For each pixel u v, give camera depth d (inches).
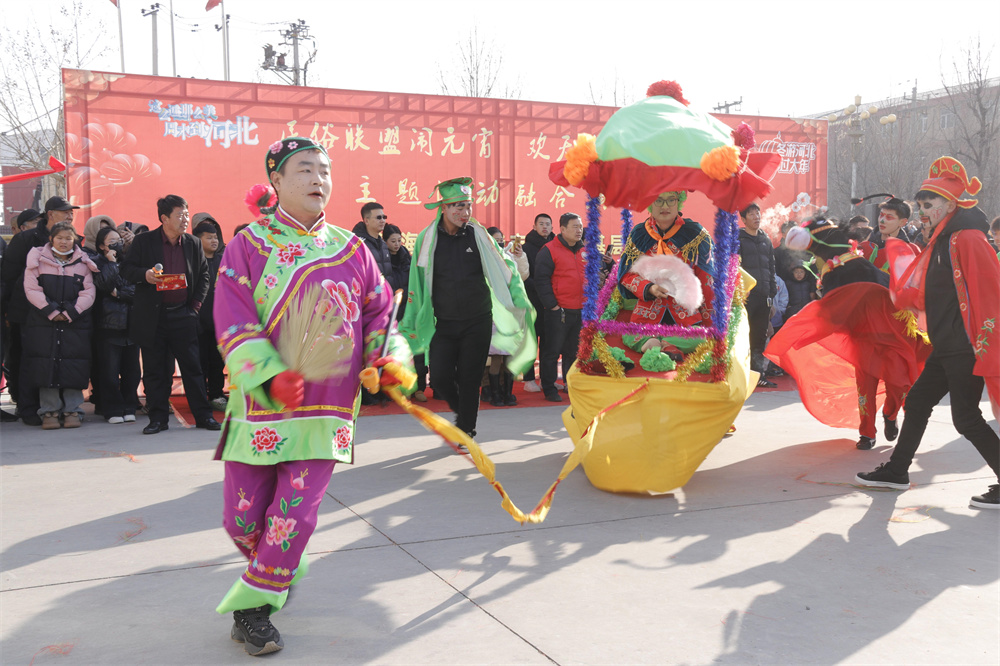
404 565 138.9
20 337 288.8
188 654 106.7
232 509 108.5
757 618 117.7
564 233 319.3
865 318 225.8
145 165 327.6
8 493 184.2
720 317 187.8
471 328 228.1
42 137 799.7
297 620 117.0
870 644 109.7
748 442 243.8
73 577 133.2
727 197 179.8
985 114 1112.8
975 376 172.7
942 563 140.3
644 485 181.5
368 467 211.6
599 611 120.1
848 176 1277.1
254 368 100.9
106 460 218.1
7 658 105.0
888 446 237.1
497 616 118.3
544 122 393.1
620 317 208.2
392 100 365.1
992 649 108.6
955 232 173.2
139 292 251.8
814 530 158.6
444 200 225.9
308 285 106.7
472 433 238.7
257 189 119.0
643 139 185.9
